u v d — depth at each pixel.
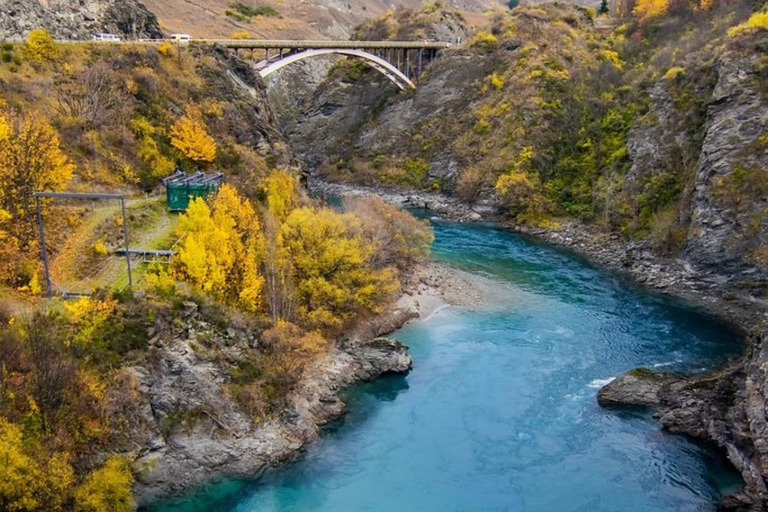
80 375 22.16
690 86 56.44
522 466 26.22
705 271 46.41
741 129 47.84
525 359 34.97
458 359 34.81
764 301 41.81
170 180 36.50
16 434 19.41
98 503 20.00
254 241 32.12
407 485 25.02
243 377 26.61
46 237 29.06
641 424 28.72
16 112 34.50
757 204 45.00
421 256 49.03
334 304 34.53
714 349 36.44
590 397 31.08
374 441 27.61
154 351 24.36
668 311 42.44
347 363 32.31
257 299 30.45
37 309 23.89
